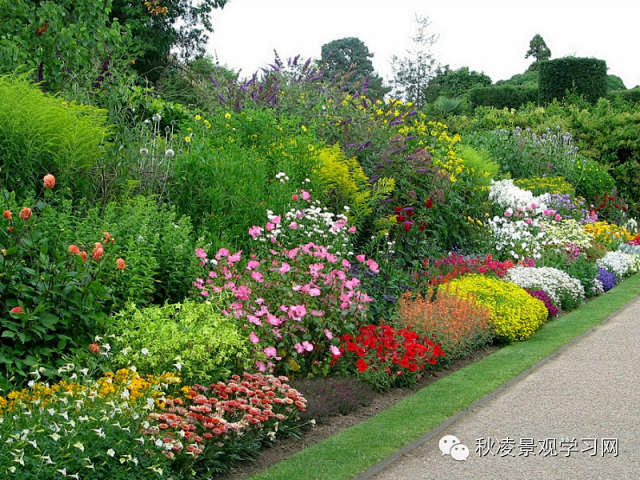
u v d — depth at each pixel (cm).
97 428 341
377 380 590
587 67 2769
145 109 1004
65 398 352
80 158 609
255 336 505
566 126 2138
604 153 2067
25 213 439
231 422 433
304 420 492
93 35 851
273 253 638
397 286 754
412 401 554
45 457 307
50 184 480
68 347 459
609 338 779
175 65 1977
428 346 639
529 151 1703
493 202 1272
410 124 1231
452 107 2822
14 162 573
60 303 456
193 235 664
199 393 451
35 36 775
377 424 496
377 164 984
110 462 339
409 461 430
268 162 824
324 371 589
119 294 534
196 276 591
